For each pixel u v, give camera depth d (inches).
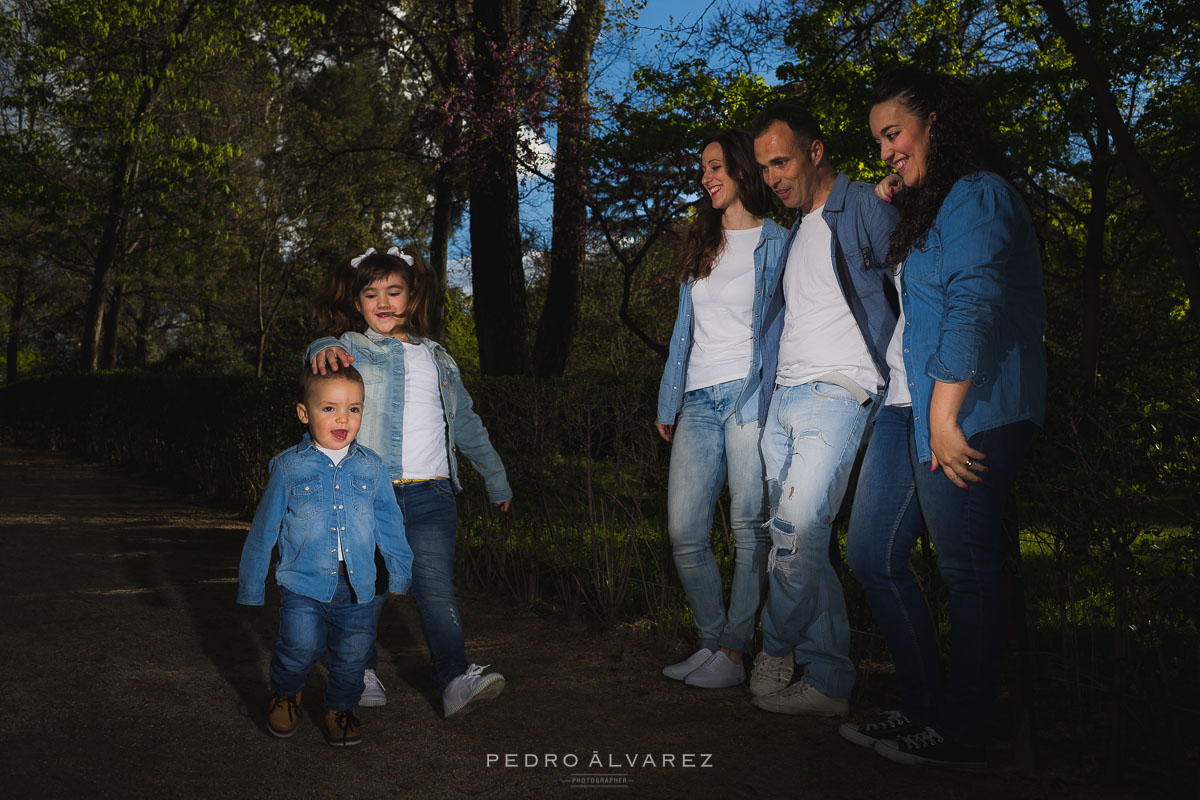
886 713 132.6
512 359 521.0
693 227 155.6
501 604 212.7
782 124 134.3
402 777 116.1
